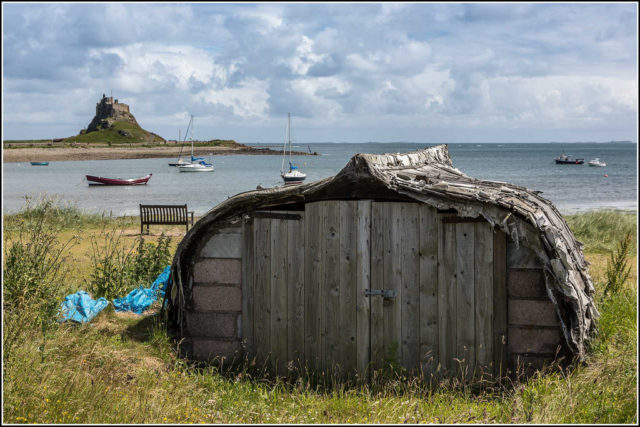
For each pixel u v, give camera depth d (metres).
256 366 8.17
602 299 10.34
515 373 7.50
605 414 6.30
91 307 9.55
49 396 6.46
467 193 7.30
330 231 7.86
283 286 8.07
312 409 6.71
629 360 7.66
